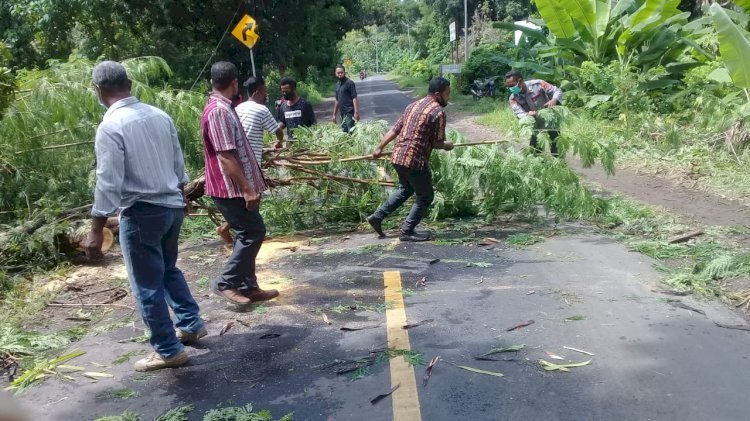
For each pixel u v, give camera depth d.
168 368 3.77
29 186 6.58
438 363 3.64
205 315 4.57
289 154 6.82
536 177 6.55
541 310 4.32
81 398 3.48
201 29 23.05
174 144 3.83
